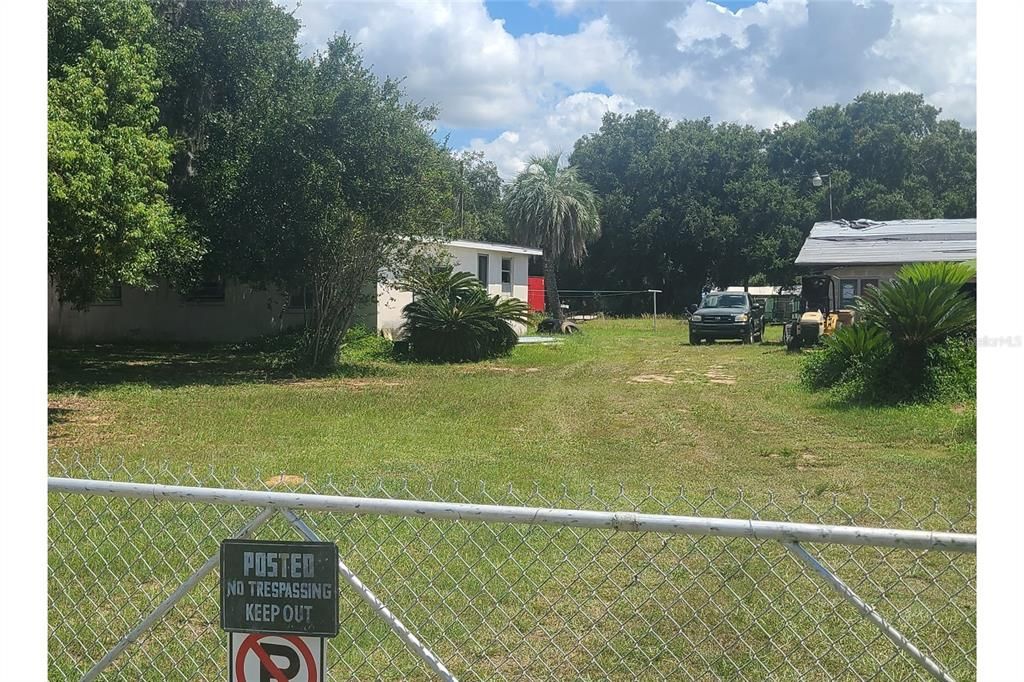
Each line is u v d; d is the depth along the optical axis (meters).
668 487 7.48
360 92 17.73
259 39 21.22
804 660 3.94
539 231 39.84
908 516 6.43
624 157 58.53
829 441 9.84
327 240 18.02
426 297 21.94
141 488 3.17
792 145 56.94
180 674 3.84
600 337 31.86
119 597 4.64
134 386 15.54
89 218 11.57
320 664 2.80
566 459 8.91
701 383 16.28
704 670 3.85
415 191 18.05
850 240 27.16
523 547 5.24
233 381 16.84
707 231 53.09
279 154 17.78
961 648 3.97
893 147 53.84
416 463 8.60
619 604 4.50
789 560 5.11
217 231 19.12
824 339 15.01
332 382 16.84
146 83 14.56
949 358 12.39
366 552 5.06
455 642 4.10
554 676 3.79
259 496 3.00
